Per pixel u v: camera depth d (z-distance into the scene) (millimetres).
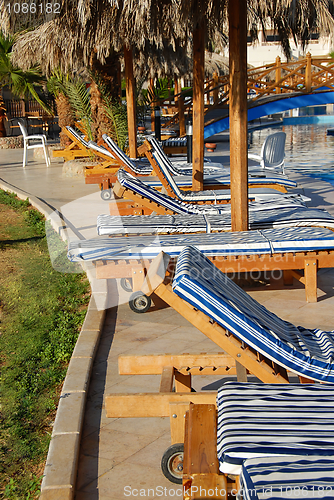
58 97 16938
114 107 13062
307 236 4336
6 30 8117
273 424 1846
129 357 2830
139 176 8547
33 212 8305
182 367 2832
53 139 23578
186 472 1711
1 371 3396
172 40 8836
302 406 1978
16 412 2898
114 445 2594
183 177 8039
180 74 21312
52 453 2414
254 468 1601
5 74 20312
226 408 1985
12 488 2287
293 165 13844
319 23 4996
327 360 2340
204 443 1854
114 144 8609
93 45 9023
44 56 12664
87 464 2443
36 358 3574
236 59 4281
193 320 2424
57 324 4148
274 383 2258
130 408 2398
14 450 2580
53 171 13461
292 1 4461
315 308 4285
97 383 3197
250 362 2383
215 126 17844
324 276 5125
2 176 12750
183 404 2221
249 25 5973
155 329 4004
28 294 4789
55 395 3076
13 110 25828
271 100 18484
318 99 18781
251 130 26172
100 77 12859
